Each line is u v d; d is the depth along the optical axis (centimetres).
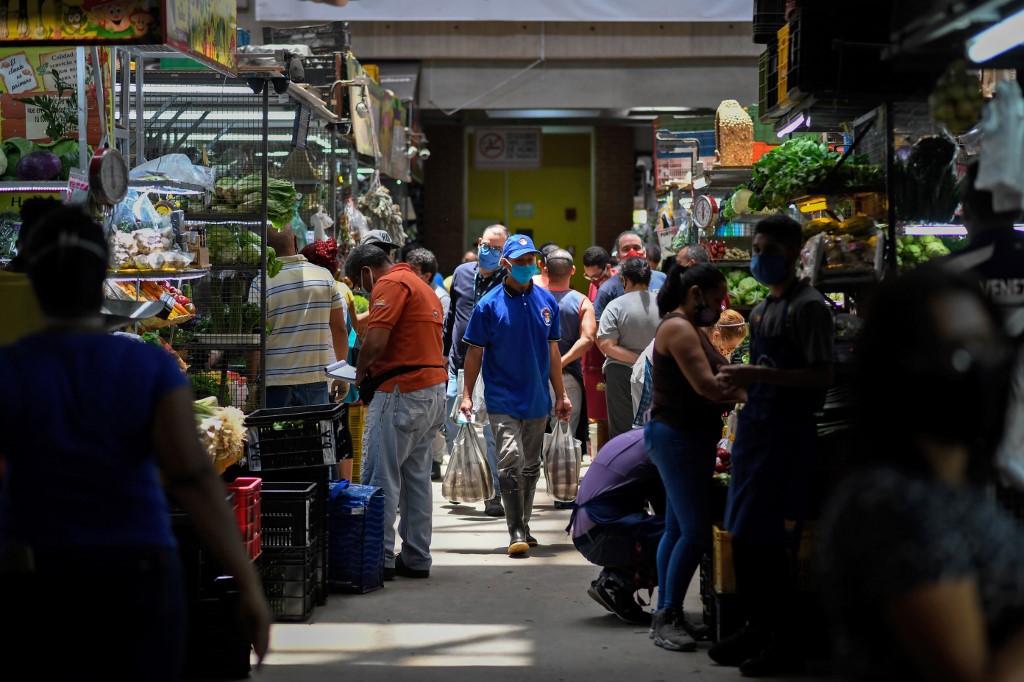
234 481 973
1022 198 652
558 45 2942
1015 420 542
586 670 893
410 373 1197
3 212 995
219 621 863
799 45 879
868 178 976
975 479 339
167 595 477
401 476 1231
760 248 856
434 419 1216
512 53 2945
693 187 1797
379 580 1169
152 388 482
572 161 3984
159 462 486
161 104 1483
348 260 1312
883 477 321
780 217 855
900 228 867
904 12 681
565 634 1002
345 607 1093
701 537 937
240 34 1568
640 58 2970
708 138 2095
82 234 493
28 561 459
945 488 315
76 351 481
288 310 1302
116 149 1060
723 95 3002
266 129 1291
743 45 2930
